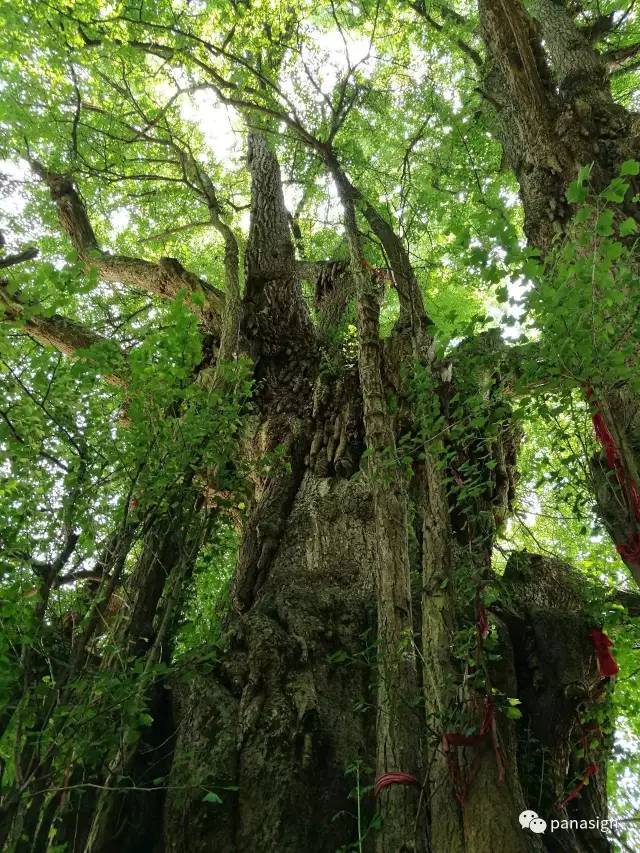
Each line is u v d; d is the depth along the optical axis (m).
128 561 5.59
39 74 9.66
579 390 4.30
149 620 4.55
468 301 10.37
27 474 3.52
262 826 3.64
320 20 10.46
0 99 9.96
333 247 13.48
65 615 4.05
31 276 3.82
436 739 3.40
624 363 3.63
